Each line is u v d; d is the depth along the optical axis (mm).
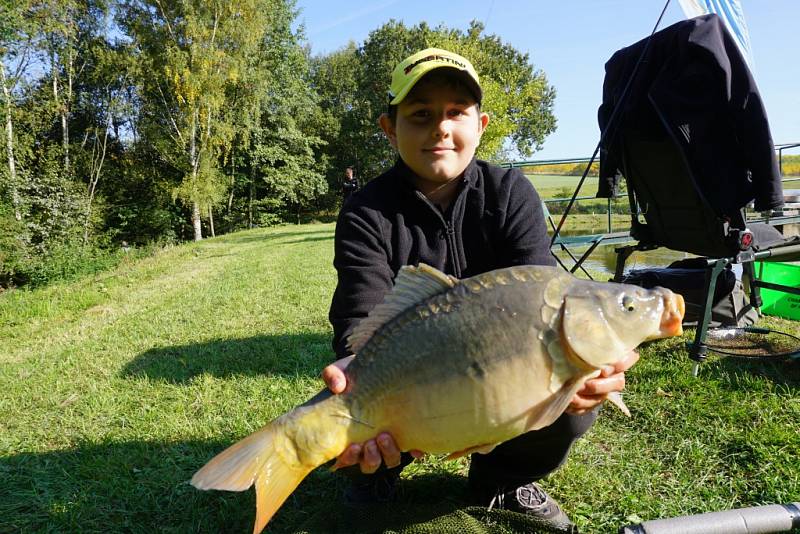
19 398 4434
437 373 1647
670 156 4129
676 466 2857
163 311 7613
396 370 1692
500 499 2535
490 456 2463
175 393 4242
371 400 1713
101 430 3701
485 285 1694
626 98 4230
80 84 26094
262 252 15703
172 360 5117
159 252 20062
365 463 1744
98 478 3047
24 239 16844
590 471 2844
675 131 3818
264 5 29078
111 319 7484
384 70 43219
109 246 23047
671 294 1744
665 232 4598
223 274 11328
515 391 1618
